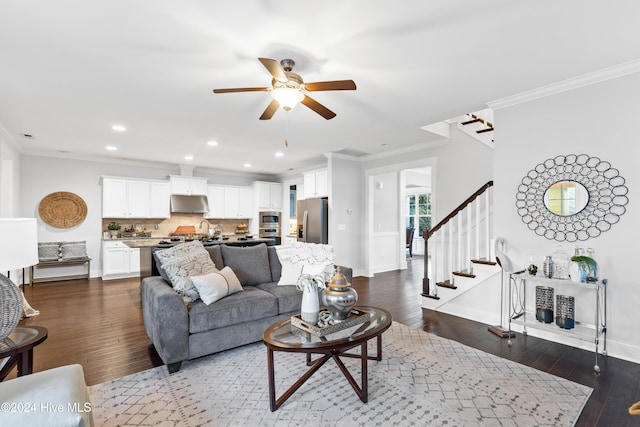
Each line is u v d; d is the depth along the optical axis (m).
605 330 2.65
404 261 7.45
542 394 2.14
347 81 2.23
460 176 4.82
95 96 3.20
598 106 2.78
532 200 3.18
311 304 2.29
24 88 3.00
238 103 3.39
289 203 8.44
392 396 2.12
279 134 4.66
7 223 1.57
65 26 2.04
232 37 2.19
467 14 1.96
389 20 2.01
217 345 2.66
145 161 6.77
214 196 7.69
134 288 5.29
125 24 2.03
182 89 3.04
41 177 5.84
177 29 2.09
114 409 1.98
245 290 3.21
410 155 5.56
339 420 1.87
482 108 3.61
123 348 2.90
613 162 2.70
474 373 2.44
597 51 2.41
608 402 2.05
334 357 2.30
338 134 4.67
